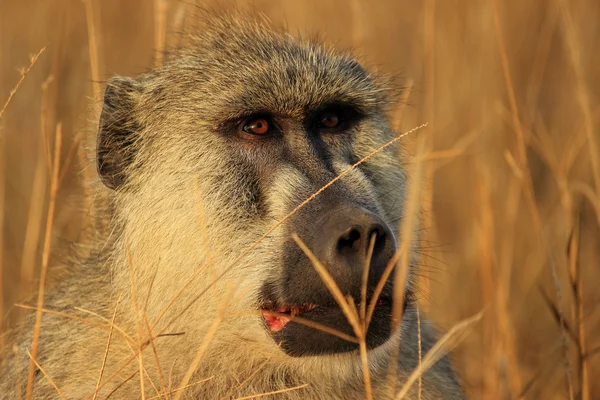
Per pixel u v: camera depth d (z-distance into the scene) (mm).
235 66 8789
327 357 7773
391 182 9078
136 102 9117
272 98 8547
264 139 8570
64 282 9805
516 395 11164
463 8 16547
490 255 12328
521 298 14086
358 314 7488
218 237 8242
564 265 14297
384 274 7207
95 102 9898
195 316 8234
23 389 8883
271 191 8250
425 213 10359
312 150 8523
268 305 7980
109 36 17125
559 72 17578
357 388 8477
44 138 10047
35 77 15578
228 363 8336
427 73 13812
